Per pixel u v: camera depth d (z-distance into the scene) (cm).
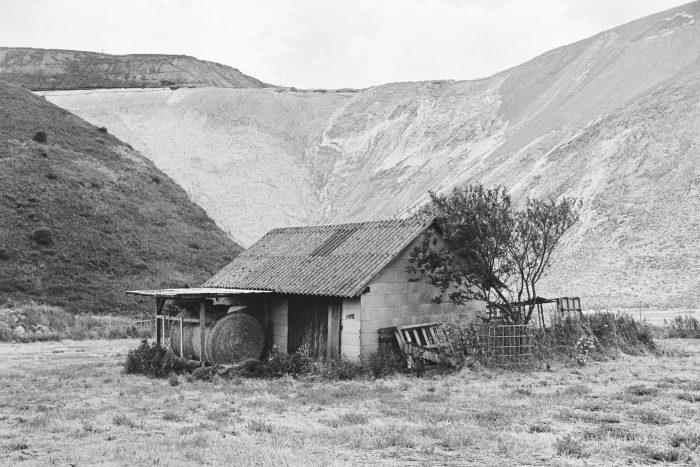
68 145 6950
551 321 2389
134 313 4206
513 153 9612
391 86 16700
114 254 5028
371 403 1499
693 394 1534
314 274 2239
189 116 14600
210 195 11175
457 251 2212
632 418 1288
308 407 1472
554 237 2388
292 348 2230
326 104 16975
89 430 1227
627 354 2262
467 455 1010
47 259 4600
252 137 14400
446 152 12019
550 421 1262
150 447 1057
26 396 1648
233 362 2138
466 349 2061
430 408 1416
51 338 3266
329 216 11781
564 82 12138
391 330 2108
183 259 5481
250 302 2289
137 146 12525
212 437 1143
